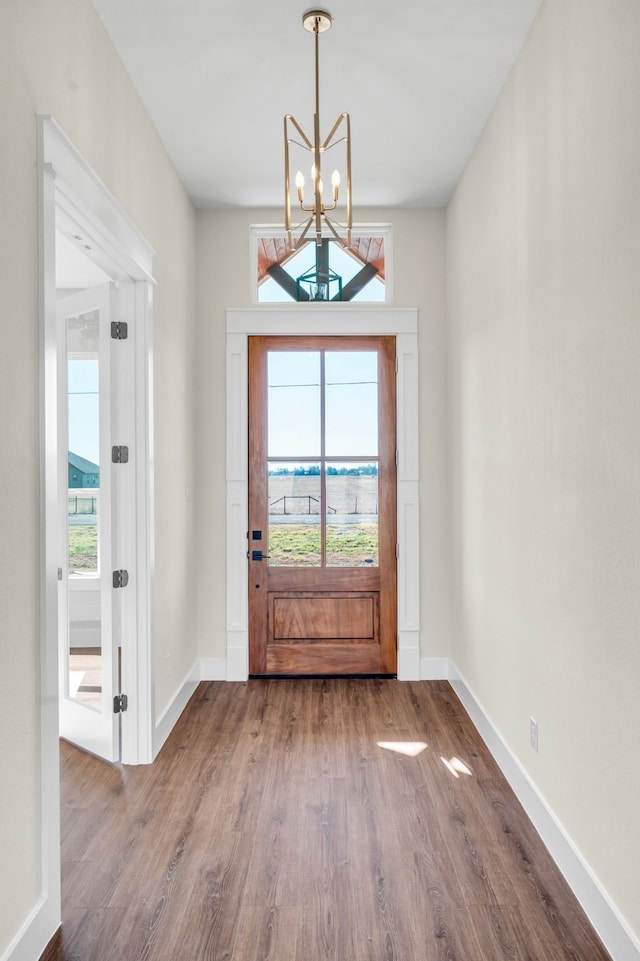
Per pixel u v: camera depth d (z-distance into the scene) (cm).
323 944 180
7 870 162
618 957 172
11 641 166
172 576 346
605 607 183
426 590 423
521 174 261
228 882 208
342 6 239
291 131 323
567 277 212
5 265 164
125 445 296
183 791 269
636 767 165
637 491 165
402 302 422
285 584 426
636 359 165
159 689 317
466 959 175
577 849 202
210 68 274
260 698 386
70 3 211
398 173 373
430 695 390
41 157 182
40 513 182
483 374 324
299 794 266
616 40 175
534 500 246
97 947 179
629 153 168
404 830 239
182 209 379
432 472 423
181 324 373
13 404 168
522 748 260
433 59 271
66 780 279
